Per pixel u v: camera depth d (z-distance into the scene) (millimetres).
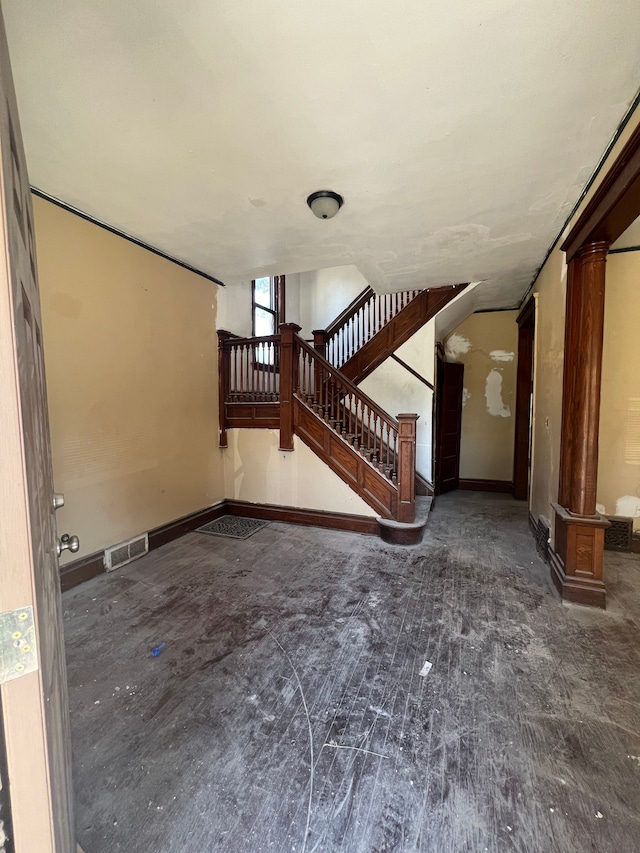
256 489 4250
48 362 2500
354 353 4957
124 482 3070
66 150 1988
